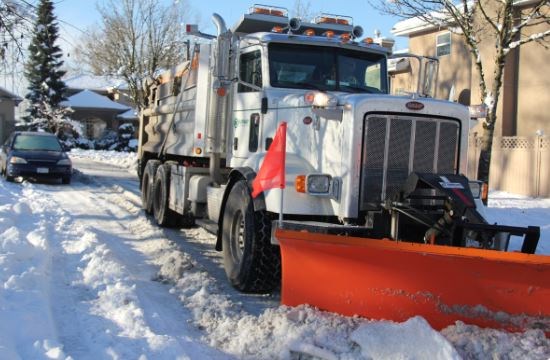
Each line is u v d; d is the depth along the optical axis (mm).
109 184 18625
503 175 18094
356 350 4551
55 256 7645
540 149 16969
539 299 4387
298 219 6316
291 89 7410
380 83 7988
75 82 58094
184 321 5688
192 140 9492
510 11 12195
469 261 4426
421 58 8258
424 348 4262
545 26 17766
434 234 5594
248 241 6613
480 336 4430
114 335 4918
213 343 5094
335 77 7652
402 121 6211
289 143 6977
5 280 5840
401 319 4832
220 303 6145
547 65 18375
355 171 6051
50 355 4180
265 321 5332
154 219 11727
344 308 5090
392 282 4820
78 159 31234
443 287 4637
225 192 7438
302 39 7535
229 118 8367
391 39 8195
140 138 14102
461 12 13641
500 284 4449
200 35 8641
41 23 10820
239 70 7941
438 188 5566
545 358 4160
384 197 6156
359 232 5852
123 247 8992
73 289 6305
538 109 18688
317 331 4836
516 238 10188
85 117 52031
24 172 17656
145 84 13984
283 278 5484
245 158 7844
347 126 6102
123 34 30453
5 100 44312
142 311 5555
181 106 10375
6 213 9555
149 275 7367
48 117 40031
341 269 5039
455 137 6422
